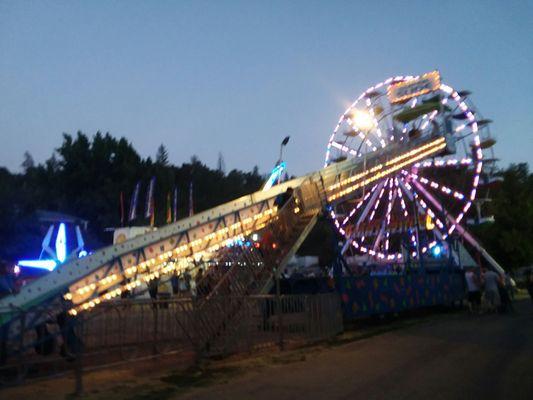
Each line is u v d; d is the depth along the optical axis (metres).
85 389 8.89
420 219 34.09
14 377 8.80
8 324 9.14
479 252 38.31
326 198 21.27
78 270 13.93
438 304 24.23
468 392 8.27
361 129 37.69
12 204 46.59
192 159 92.81
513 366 10.42
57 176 69.06
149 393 8.59
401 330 17.33
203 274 15.07
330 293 15.91
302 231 18.30
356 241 34.50
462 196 36.38
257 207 19.55
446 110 36.25
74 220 52.56
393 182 33.59
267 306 12.98
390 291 20.25
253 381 9.43
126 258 15.11
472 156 36.47
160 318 10.76
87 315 9.64
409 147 32.03
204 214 17.77
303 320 14.01
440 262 28.23
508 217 47.94
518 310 24.94
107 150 68.88
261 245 16.42
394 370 10.20
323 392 8.47
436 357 11.65
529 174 60.62
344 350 13.02
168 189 70.19
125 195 65.38
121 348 10.06
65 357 9.20
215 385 9.18
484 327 17.67
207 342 11.39
